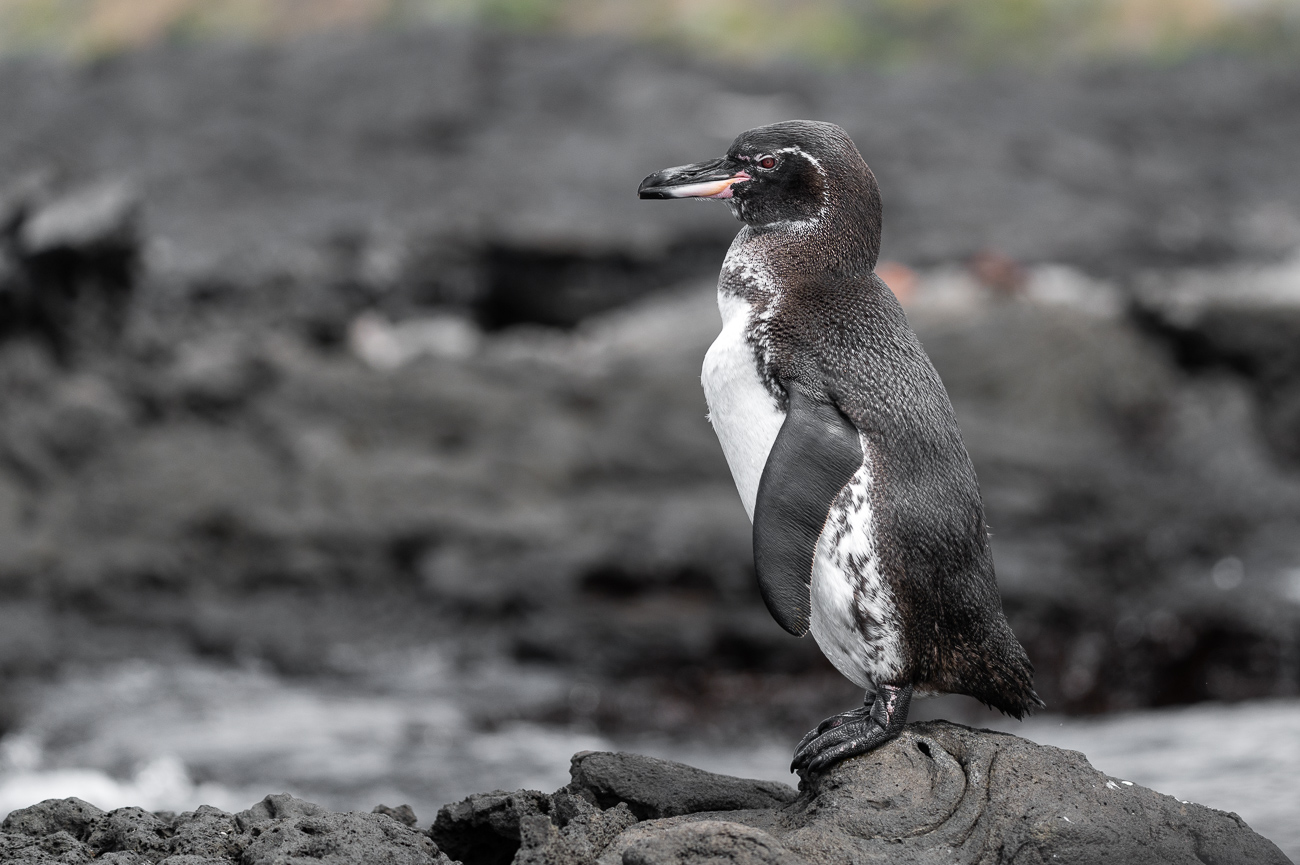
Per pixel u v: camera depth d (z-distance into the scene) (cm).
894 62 4391
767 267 503
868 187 509
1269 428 1983
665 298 2609
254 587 1609
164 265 2478
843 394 471
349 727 1234
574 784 525
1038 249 2812
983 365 1953
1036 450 1744
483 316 2698
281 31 4259
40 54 4106
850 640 477
